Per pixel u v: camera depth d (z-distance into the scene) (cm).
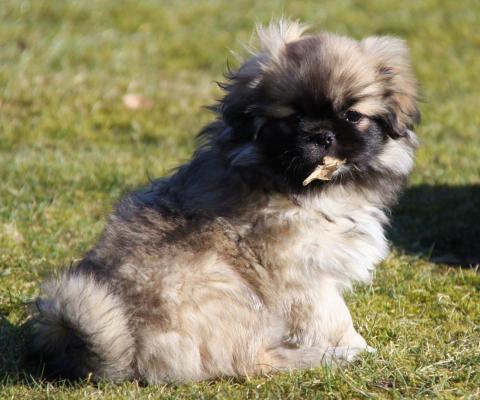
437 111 1650
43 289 738
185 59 1838
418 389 720
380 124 805
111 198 1194
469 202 1245
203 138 831
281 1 2170
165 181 848
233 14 2073
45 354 761
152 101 1609
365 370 748
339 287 832
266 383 738
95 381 737
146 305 722
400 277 990
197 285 736
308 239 773
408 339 827
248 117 782
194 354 732
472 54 1975
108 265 748
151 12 2023
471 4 2253
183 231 767
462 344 806
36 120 1491
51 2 1972
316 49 785
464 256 1090
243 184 782
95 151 1387
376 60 809
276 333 782
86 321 682
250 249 769
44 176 1257
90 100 1571
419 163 1381
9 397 712
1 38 1772
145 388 723
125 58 1798
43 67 1684
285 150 762
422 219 1194
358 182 809
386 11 2178
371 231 820
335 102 759
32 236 1065
